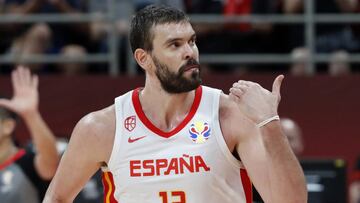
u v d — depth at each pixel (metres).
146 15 10.55
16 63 23.50
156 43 10.40
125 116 10.84
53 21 23.89
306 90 22.12
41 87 22.38
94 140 10.91
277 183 10.09
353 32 24.02
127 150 10.66
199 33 24.09
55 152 17.17
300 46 23.97
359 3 23.95
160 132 10.59
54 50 24.09
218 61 23.70
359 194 21.14
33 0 24.16
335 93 22.08
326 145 22.06
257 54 24.03
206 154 10.45
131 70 23.62
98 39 24.41
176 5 24.39
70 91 22.31
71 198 11.37
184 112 10.70
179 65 10.28
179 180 10.44
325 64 24.23
